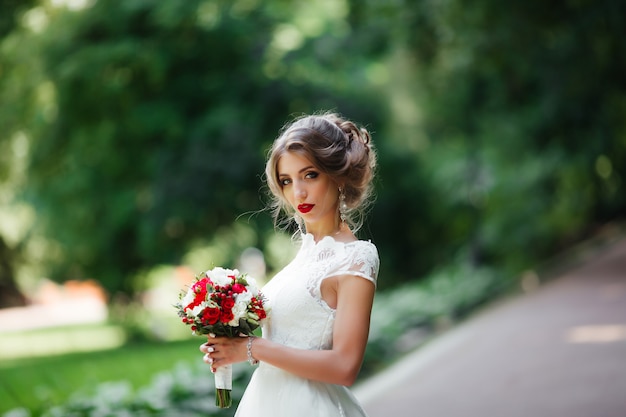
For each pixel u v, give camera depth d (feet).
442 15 44.16
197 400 19.95
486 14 43.73
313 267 8.35
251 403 8.67
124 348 52.95
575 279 53.98
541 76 48.75
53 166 54.29
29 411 21.08
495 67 48.19
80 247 59.11
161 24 49.42
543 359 26.63
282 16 53.78
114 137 52.60
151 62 48.83
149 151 53.72
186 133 52.54
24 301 93.56
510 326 35.14
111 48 48.32
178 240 57.11
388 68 59.72
